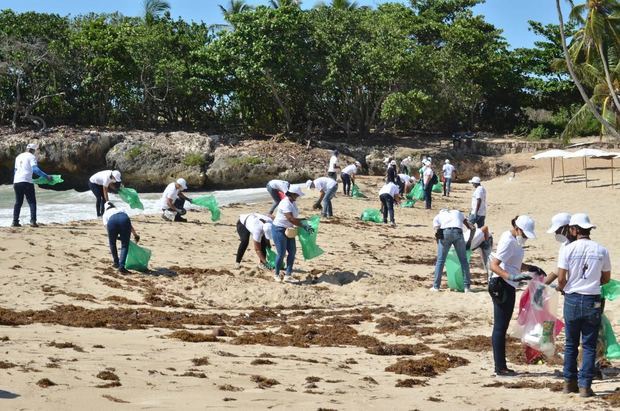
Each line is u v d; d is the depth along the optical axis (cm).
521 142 5684
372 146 5556
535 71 6794
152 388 773
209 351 1011
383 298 1532
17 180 2138
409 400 815
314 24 5647
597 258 834
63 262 1714
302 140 5525
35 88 5519
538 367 1002
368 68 5522
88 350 947
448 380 927
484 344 1137
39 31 5647
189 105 5959
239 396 769
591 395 840
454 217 1580
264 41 5369
